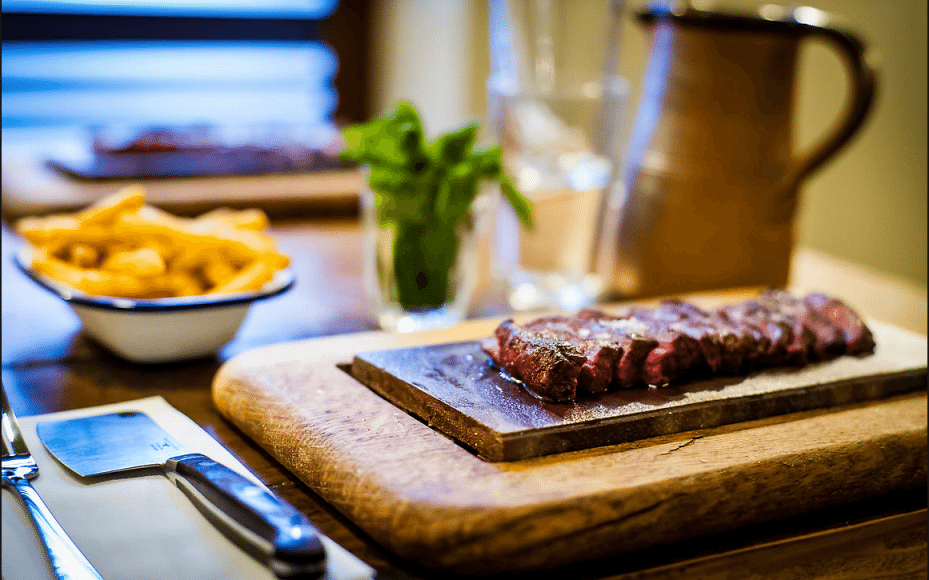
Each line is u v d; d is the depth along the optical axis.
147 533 0.85
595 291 1.21
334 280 1.26
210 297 1.02
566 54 1.98
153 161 1.55
